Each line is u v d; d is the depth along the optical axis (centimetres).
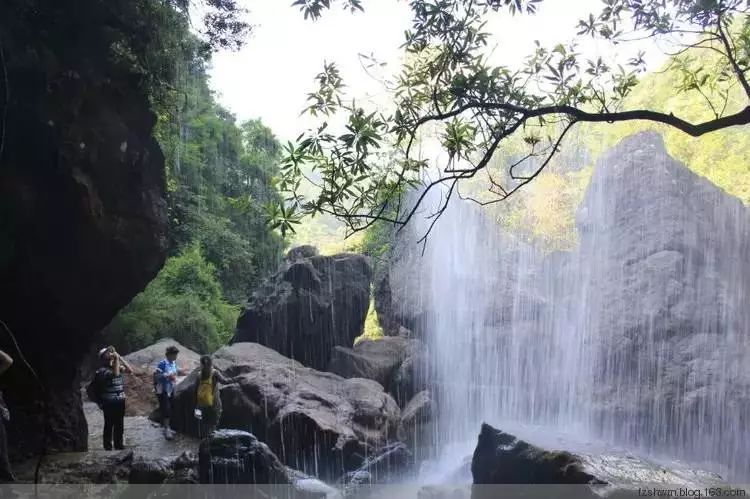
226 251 2417
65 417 1094
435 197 1902
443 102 599
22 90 921
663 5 565
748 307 1337
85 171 991
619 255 1486
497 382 1645
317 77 619
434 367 1744
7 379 1017
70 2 958
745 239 1438
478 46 598
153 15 1056
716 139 1689
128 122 1068
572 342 1499
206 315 2136
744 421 1127
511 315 1708
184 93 1218
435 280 1903
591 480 675
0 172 928
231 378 1387
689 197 1508
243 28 1098
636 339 1316
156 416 1425
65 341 1092
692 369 1224
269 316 1842
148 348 1748
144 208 1098
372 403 1320
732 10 557
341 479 1112
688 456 1144
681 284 1358
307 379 1411
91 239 1022
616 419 1238
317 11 586
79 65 967
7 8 911
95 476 939
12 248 967
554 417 1464
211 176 2406
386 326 1997
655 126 1775
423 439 1443
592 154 1814
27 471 938
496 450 834
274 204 582
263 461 908
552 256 1773
